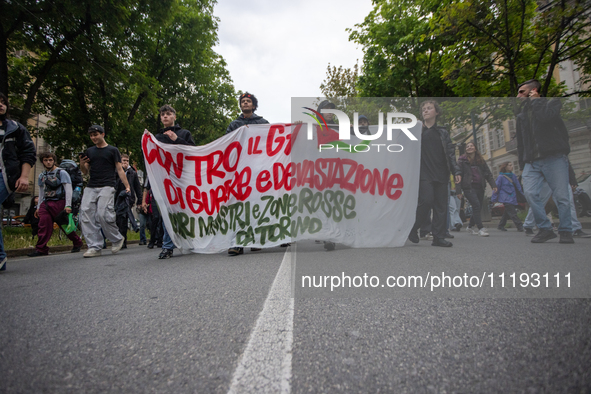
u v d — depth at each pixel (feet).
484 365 4.25
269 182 16.40
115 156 19.42
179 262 14.32
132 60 55.26
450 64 32.01
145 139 16.72
